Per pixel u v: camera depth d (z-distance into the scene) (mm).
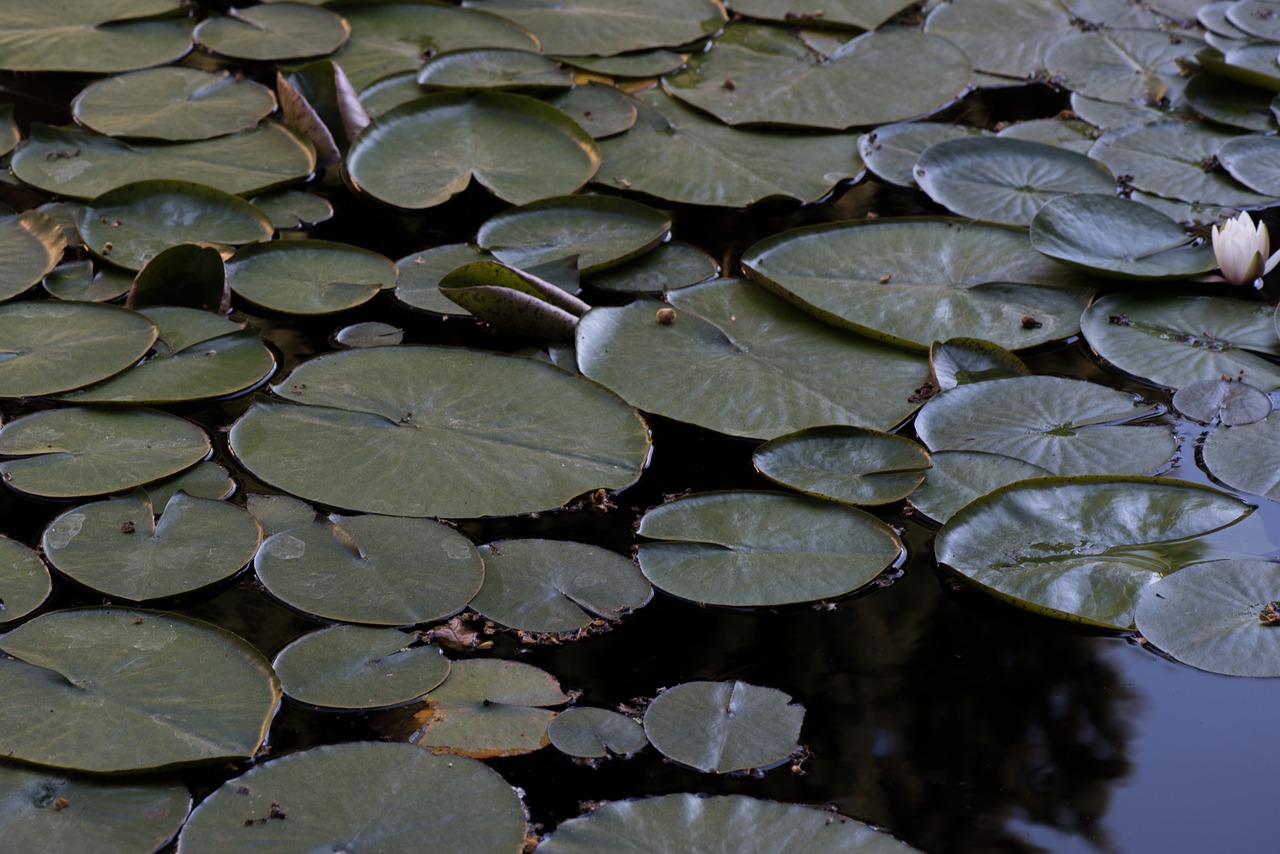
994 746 1520
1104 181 2912
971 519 1851
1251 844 1392
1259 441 2057
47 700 1464
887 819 1408
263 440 1992
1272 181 2928
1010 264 2578
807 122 3209
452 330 2379
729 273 2604
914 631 1703
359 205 2816
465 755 1460
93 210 2588
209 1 3791
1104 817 1418
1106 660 1658
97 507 1826
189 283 2352
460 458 1979
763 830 1375
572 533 1858
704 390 2197
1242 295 2498
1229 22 3744
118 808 1353
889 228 2686
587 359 2256
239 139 2996
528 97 3082
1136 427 2094
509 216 2693
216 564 1727
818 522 1875
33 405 2049
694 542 1835
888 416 2143
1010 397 2172
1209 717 1564
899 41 3613
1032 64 3590
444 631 1658
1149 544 1816
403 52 3482
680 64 3502
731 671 1625
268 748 1445
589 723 1524
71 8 3596
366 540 1795
